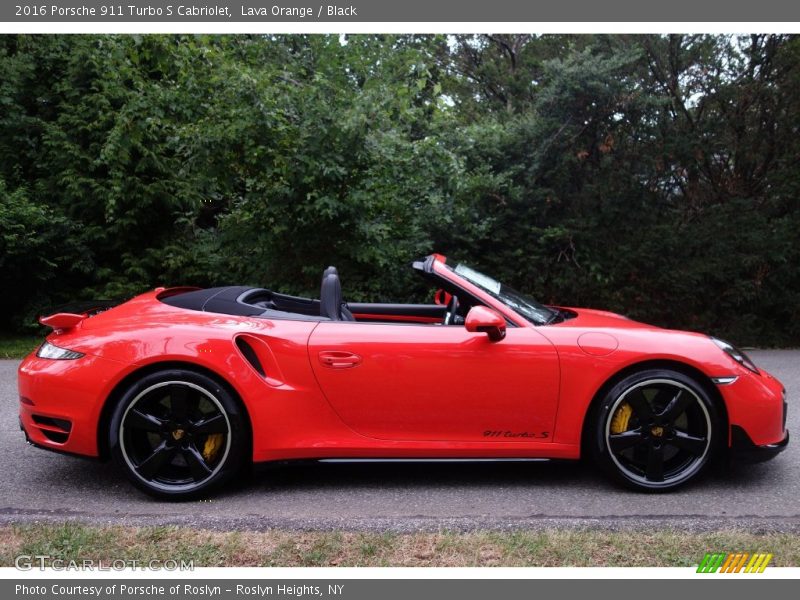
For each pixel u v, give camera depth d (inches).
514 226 364.2
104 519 118.0
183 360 127.8
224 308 141.1
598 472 148.1
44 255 378.0
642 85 379.6
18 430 183.8
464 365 131.1
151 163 382.0
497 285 152.9
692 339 135.6
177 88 301.7
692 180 393.7
